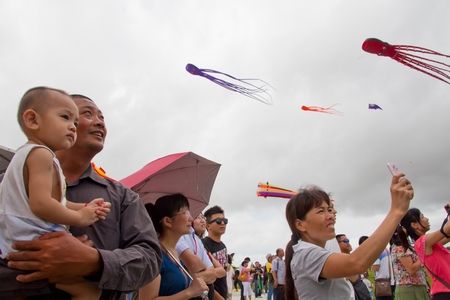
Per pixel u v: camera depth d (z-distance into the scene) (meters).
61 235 1.92
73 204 2.16
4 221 1.94
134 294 3.29
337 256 2.53
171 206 3.59
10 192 1.96
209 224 5.53
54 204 1.91
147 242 2.32
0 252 1.94
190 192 4.99
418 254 4.73
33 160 1.95
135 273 2.10
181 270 3.51
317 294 2.68
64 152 2.42
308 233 2.96
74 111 2.18
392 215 2.32
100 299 2.07
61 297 2.00
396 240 5.88
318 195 2.98
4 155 4.23
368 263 2.33
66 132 2.10
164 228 3.59
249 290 17.56
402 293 5.77
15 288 1.90
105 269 1.97
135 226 2.36
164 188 4.74
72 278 1.93
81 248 1.93
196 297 3.48
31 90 2.16
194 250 4.16
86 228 2.23
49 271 1.86
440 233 4.45
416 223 5.55
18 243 1.88
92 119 2.46
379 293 7.77
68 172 2.44
